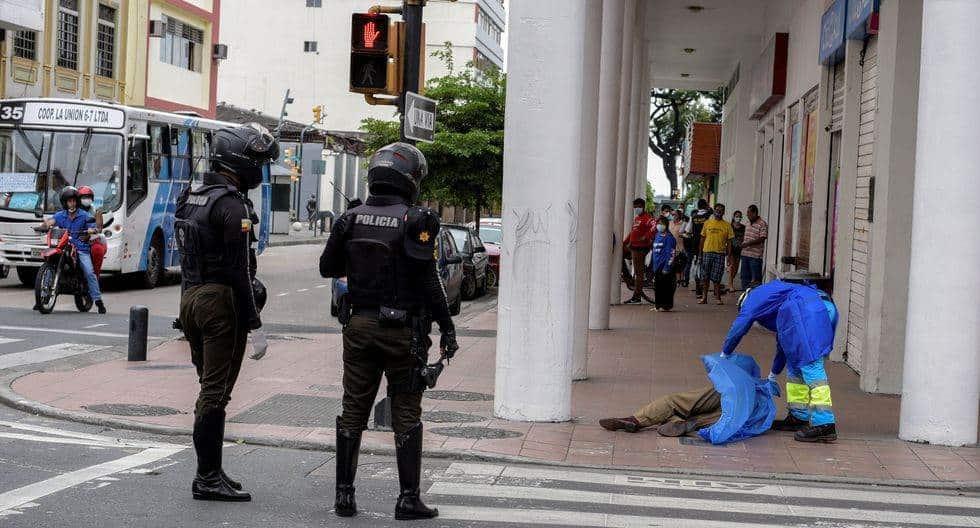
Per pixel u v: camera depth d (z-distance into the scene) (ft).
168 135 86.89
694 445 31.58
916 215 32.68
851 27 48.49
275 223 187.62
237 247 22.86
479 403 37.37
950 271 32.12
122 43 131.75
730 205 119.85
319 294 84.07
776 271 80.02
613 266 82.23
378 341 21.95
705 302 85.15
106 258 78.23
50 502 22.57
